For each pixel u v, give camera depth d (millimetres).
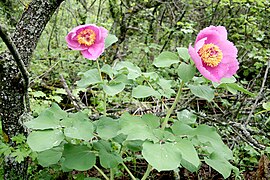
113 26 5059
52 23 5223
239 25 4879
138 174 2805
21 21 2021
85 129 1596
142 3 5344
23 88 2010
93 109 2980
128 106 3100
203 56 1517
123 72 1906
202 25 5551
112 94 1742
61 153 1868
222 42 1562
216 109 3598
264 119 3008
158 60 1651
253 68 4199
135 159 2674
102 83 1810
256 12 4816
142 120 1574
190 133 1655
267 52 4035
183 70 1545
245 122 2674
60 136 1577
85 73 1855
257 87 3818
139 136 1442
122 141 1802
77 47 1712
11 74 1968
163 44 5461
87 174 2709
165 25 5684
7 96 2014
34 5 2014
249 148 2629
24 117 2080
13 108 2051
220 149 1615
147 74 1845
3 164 2240
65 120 1646
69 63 4156
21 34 1996
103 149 1760
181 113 1878
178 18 5508
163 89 1797
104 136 1649
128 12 5027
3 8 4359
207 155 1956
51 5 2020
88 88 3346
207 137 1644
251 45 4414
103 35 1724
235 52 1545
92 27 1711
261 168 2566
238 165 2824
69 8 5066
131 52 5133
